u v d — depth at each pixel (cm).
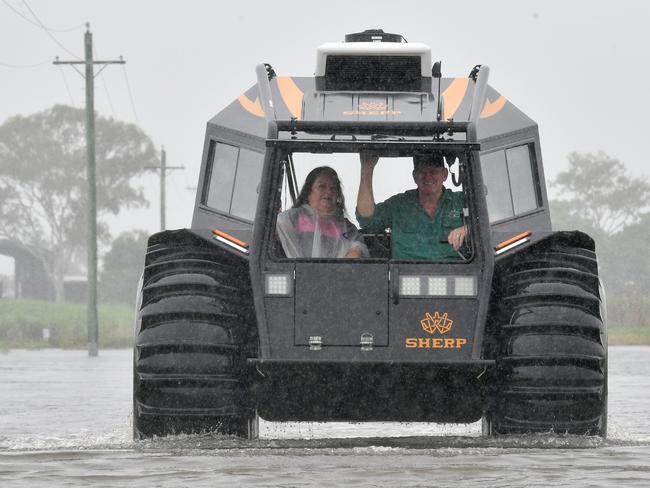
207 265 2645
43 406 4394
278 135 2641
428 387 2600
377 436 3081
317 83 2780
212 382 2561
